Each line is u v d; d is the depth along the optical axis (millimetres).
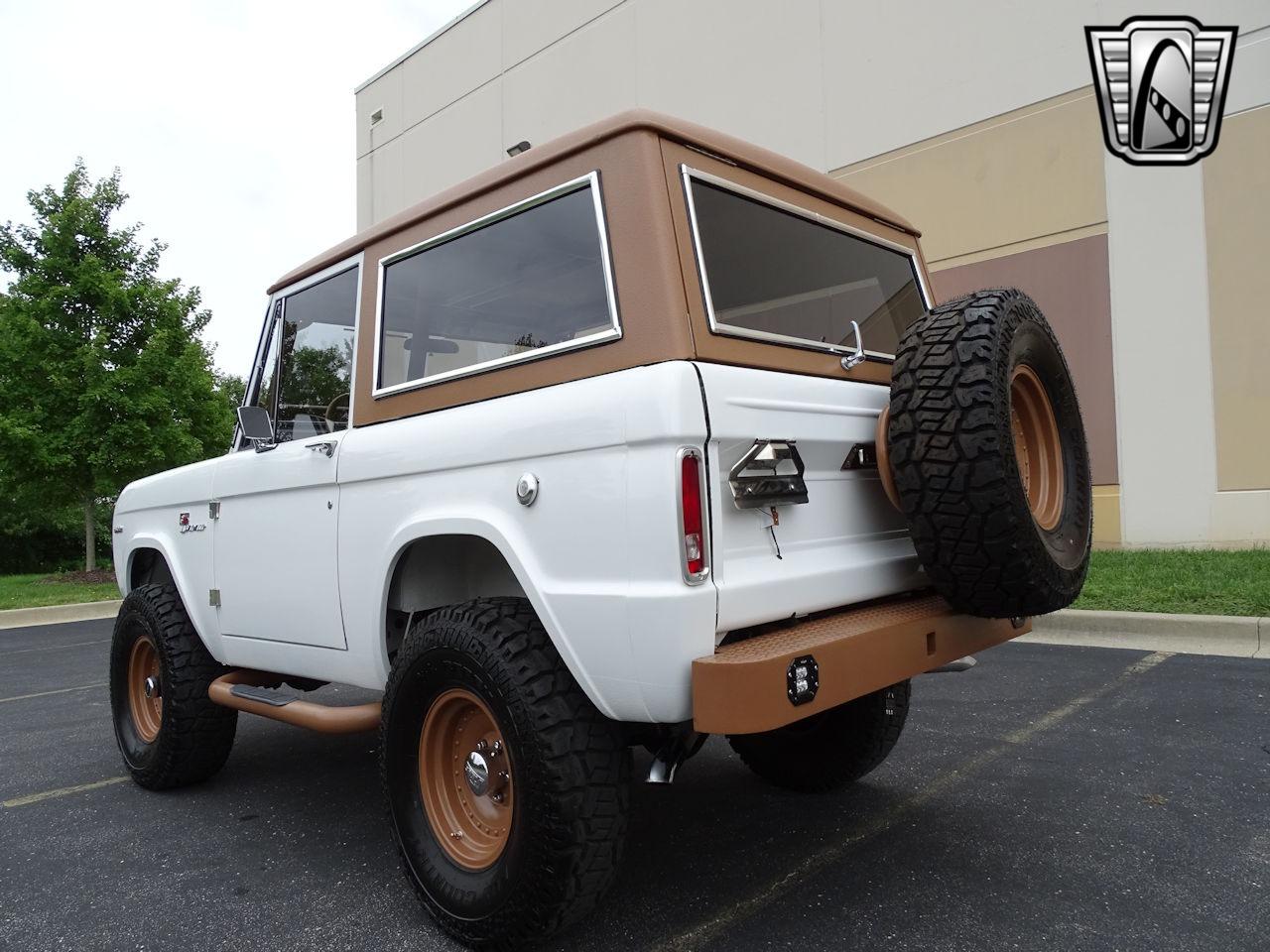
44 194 15000
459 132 17906
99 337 14211
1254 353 9195
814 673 2318
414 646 2781
